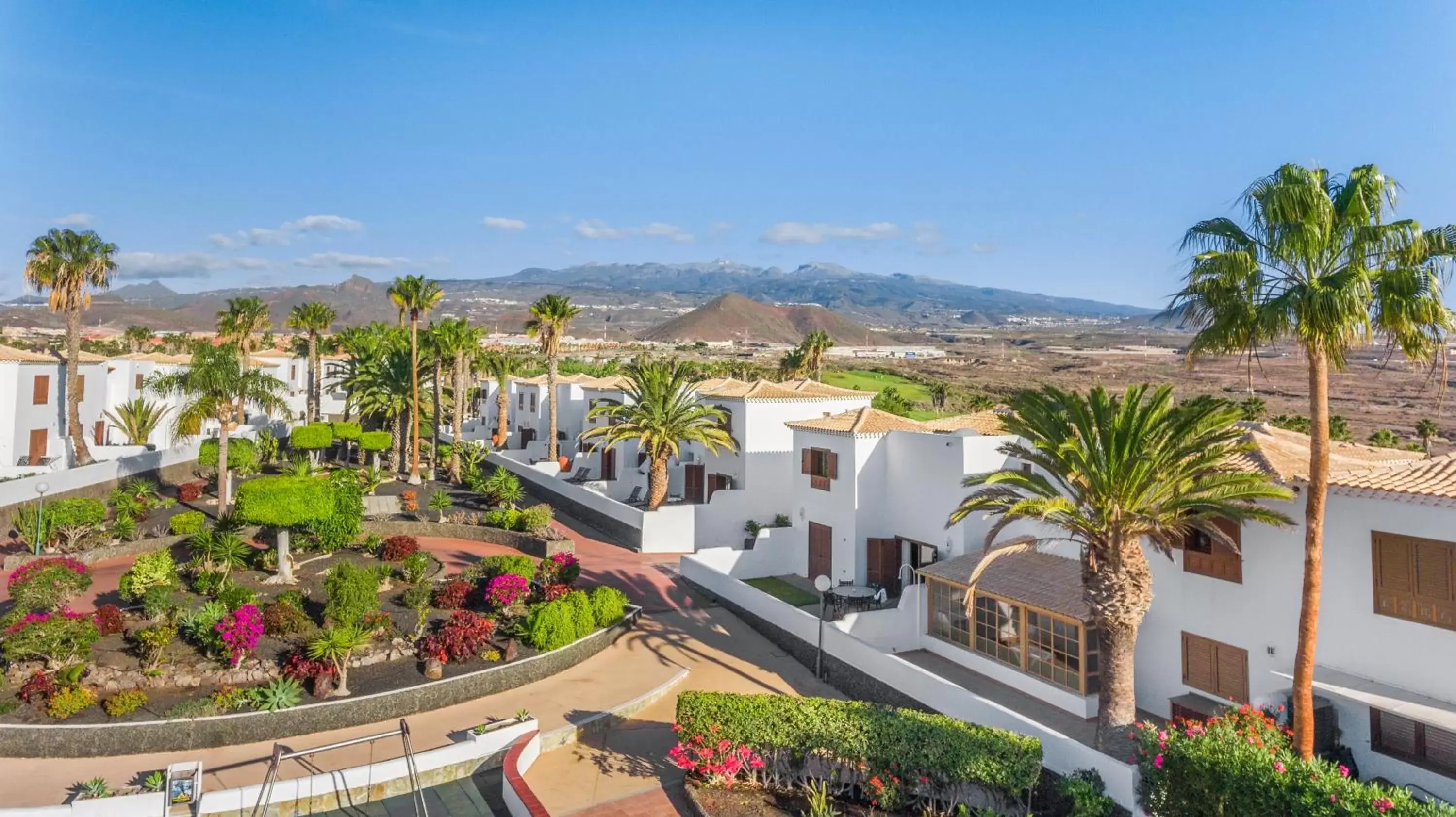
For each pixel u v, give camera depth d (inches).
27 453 1761.8
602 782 727.1
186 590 1098.7
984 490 845.2
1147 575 706.2
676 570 1416.1
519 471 2167.8
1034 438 749.9
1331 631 702.5
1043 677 911.0
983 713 762.2
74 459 1771.7
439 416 2431.1
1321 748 677.3
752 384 1834.4
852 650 944.3
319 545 1339.8
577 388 2536.9
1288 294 577.0
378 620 981.2
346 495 1279.5
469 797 694.5
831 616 1121.4
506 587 1051.9
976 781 655.1
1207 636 800.3
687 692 763.4
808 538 1375.5
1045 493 759.7
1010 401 781.9
